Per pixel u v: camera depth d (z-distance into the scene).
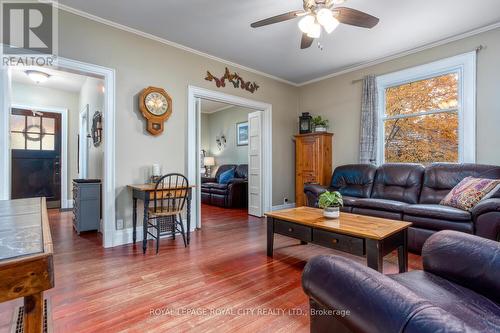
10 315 1.66
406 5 2.73
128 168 3.23
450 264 1.22
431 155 3.75
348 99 4.63
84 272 2.33
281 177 5.17
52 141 5.62
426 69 3.71
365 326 0.71
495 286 1.06
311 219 2.49
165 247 3.05
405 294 0.70
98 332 1.50
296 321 1.62
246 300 1.87
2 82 2.51
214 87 4.07
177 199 3.58
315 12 2.27
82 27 2.89
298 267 2.46
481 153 3.25
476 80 3.28
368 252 1.96
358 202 3.41
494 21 3.05
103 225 3.12
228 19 3.02
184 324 1.58
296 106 5.44
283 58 4.12
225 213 5.22
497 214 2.22
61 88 5.56
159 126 3.44
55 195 5.65
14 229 0.96
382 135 4.25
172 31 3.29
